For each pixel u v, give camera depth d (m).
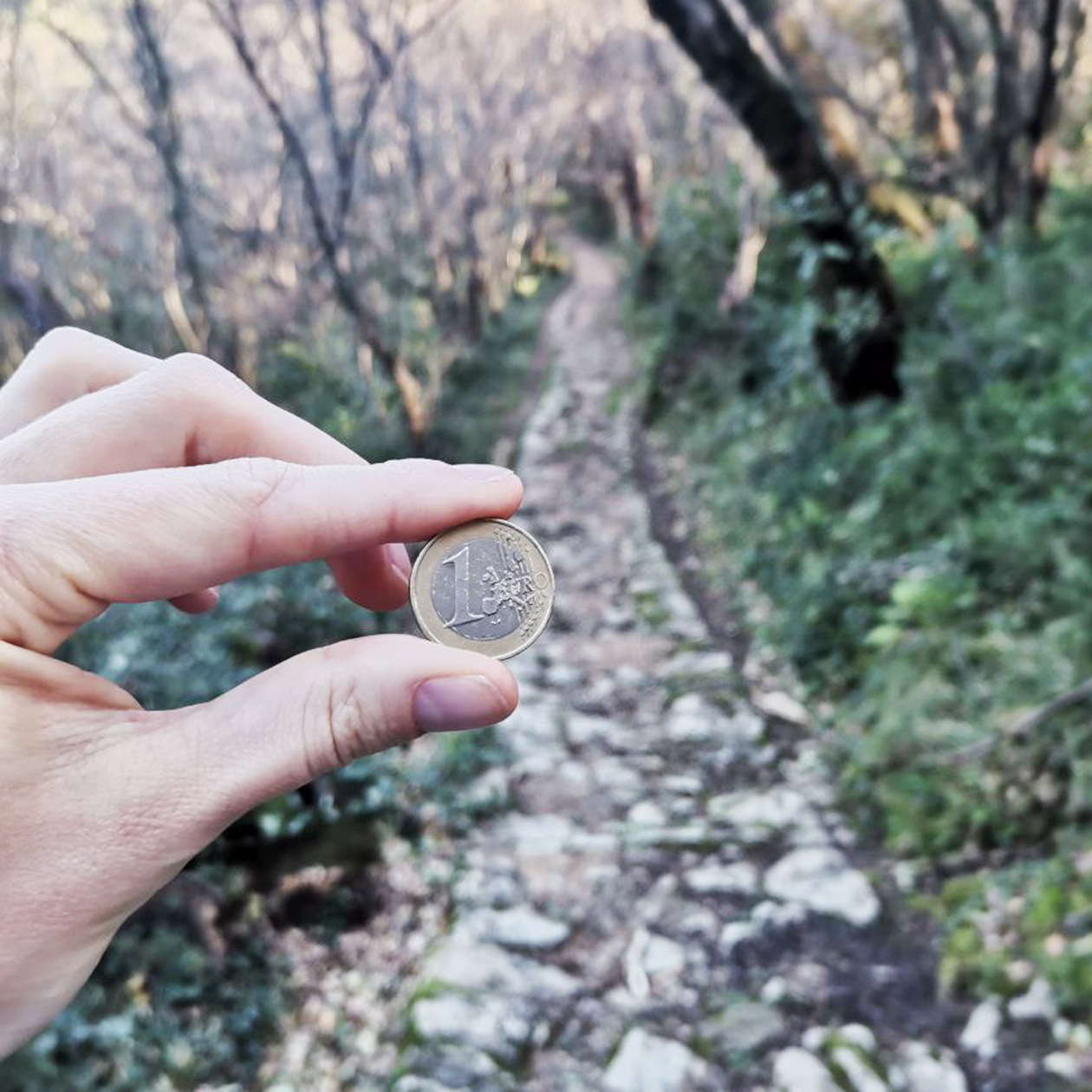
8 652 0.13
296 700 0.14
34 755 0.13
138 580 0.14
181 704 0.44
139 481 0.14
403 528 0.16
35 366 0.20
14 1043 0.13
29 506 0.14
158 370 0.18
